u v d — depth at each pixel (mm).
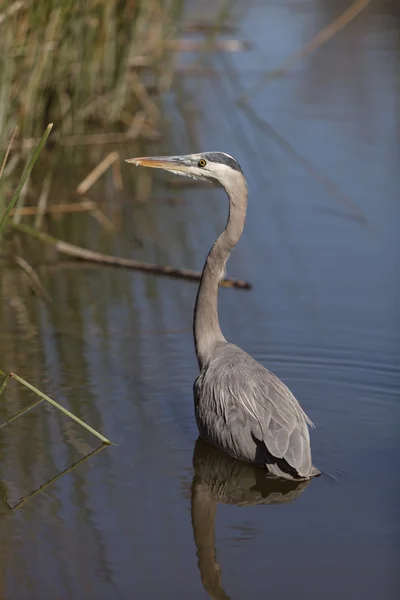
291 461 8820
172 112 23141
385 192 17922
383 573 7633
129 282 14680
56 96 19875
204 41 27312
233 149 20391
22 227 14922
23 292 14180
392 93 24078
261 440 9227
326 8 32500
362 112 22625
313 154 19984
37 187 18609
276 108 23062
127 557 7844
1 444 9766
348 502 8750
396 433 10125
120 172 19922
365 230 16344
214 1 33750
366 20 31000
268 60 26578
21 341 12344
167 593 7355
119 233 16625
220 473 9336
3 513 8500
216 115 22797
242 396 9695
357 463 9484
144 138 21281
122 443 9875
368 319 13031
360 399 10938
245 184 10625
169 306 13688
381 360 11867
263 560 7832
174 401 10852
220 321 13078
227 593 7367
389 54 27266
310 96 23922
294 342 12367
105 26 20594
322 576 7586
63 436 9977
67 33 18984
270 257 15375
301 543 8078
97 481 9109
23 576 7566
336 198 17750
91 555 7840
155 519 8453
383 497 8828
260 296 13945
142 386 11148
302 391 11117
